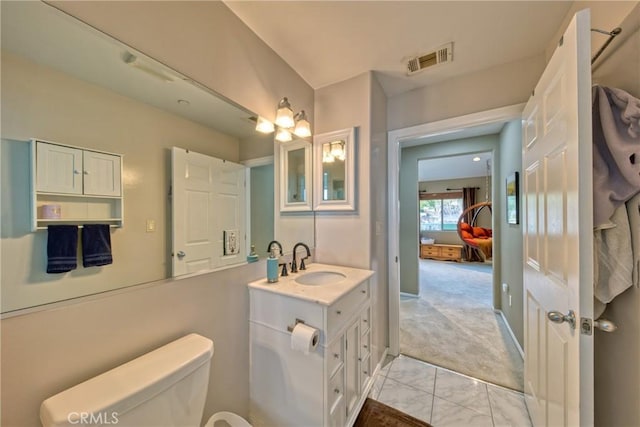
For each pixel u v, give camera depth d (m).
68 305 0.73
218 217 1.25
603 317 0.97
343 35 1.45
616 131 0.86
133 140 0.90
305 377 1.19
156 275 0.96
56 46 0.72
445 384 1.74
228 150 1.30
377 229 1.92
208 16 1.16
